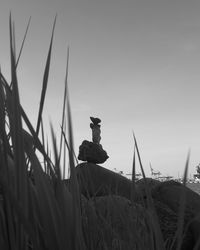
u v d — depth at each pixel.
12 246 0.76
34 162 0.75
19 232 0.76
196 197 5.39
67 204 0.81
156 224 0.85
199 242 0.92
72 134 0.77
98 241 1.09
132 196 1.04
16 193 0.72
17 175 0.73
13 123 0.73
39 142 0.77
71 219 0.79
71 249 0.76
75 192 0.79
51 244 0.73
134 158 1.04
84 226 1.08
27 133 0.79
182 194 0.79
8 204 0.75
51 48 0.80
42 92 0.78
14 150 0.73
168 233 4.64
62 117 0.84
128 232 1.18
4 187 0.64
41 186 0.75
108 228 1.20
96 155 6.23
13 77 0.73
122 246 1.16
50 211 0.74
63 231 0.75
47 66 0.79
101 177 4.88
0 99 0.78
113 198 1.42
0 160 0.75
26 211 0.73
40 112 0.78
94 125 7.05
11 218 0.76
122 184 4.84
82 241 0.80
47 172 0.86
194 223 4.74
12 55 0.75
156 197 6.07
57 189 0.78
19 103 0.73
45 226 0.73
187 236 4.75
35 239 0.65
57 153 0.79
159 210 5.25
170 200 5.78
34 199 0.78
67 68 0.83
